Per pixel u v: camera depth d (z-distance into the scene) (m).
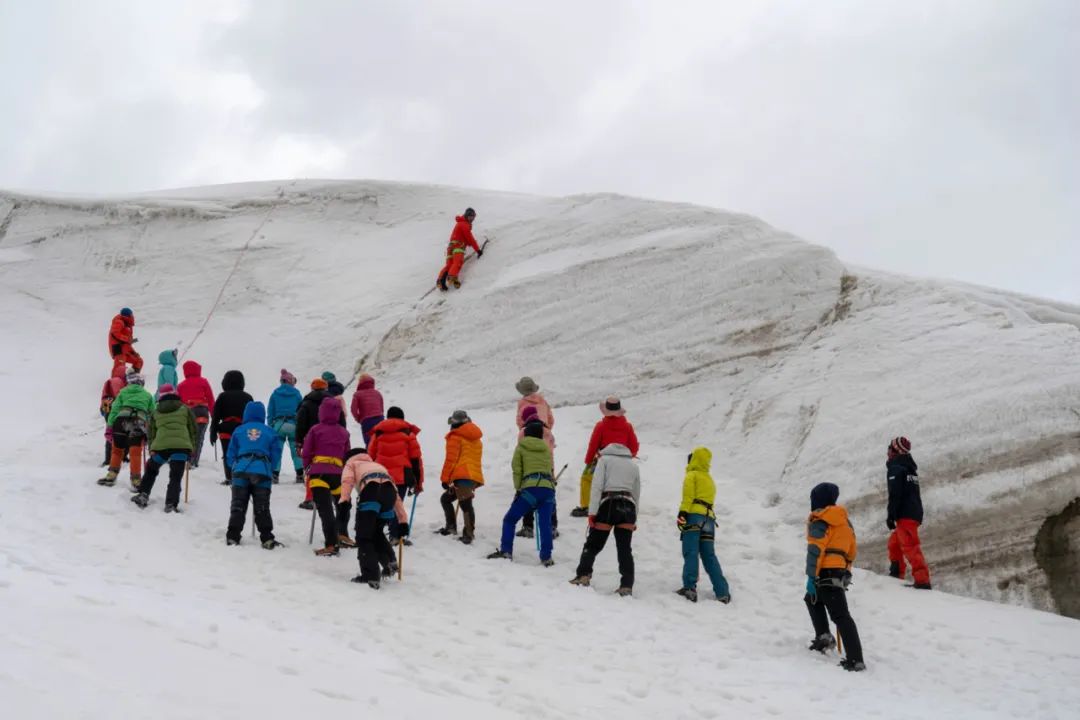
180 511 10.02
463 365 15.69
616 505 9.25
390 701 5.11
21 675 4.13
